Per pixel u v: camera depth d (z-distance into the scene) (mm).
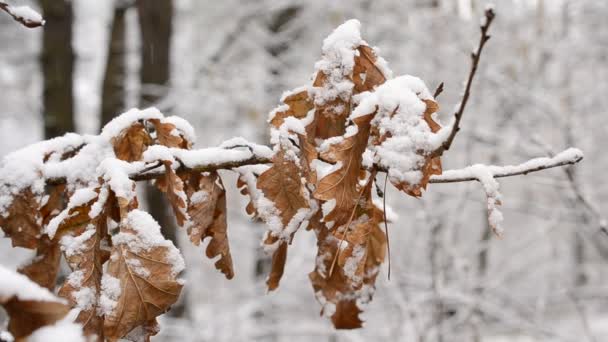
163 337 5293
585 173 5934
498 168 1182
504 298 4957
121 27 6250
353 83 1320
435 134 1109
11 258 10375
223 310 5859
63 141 1269
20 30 9727
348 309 1473
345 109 1306
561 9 6113
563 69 6039
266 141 6613
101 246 1159
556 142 5801
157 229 1097
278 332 5551
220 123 7359
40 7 6125
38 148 1240
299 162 1237
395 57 6387
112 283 1057
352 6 6637
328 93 1310
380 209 1454
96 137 1291
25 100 10648
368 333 4957
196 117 7098
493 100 5637
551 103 5426
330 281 1441
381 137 1137
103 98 6152
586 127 5984
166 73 6242
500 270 5434
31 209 1195
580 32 6309
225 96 6590
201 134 7504
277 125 1349
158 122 1316
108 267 1064
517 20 5879
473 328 4391
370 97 1167
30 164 1209
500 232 1129
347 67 1299
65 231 1153
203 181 1305
